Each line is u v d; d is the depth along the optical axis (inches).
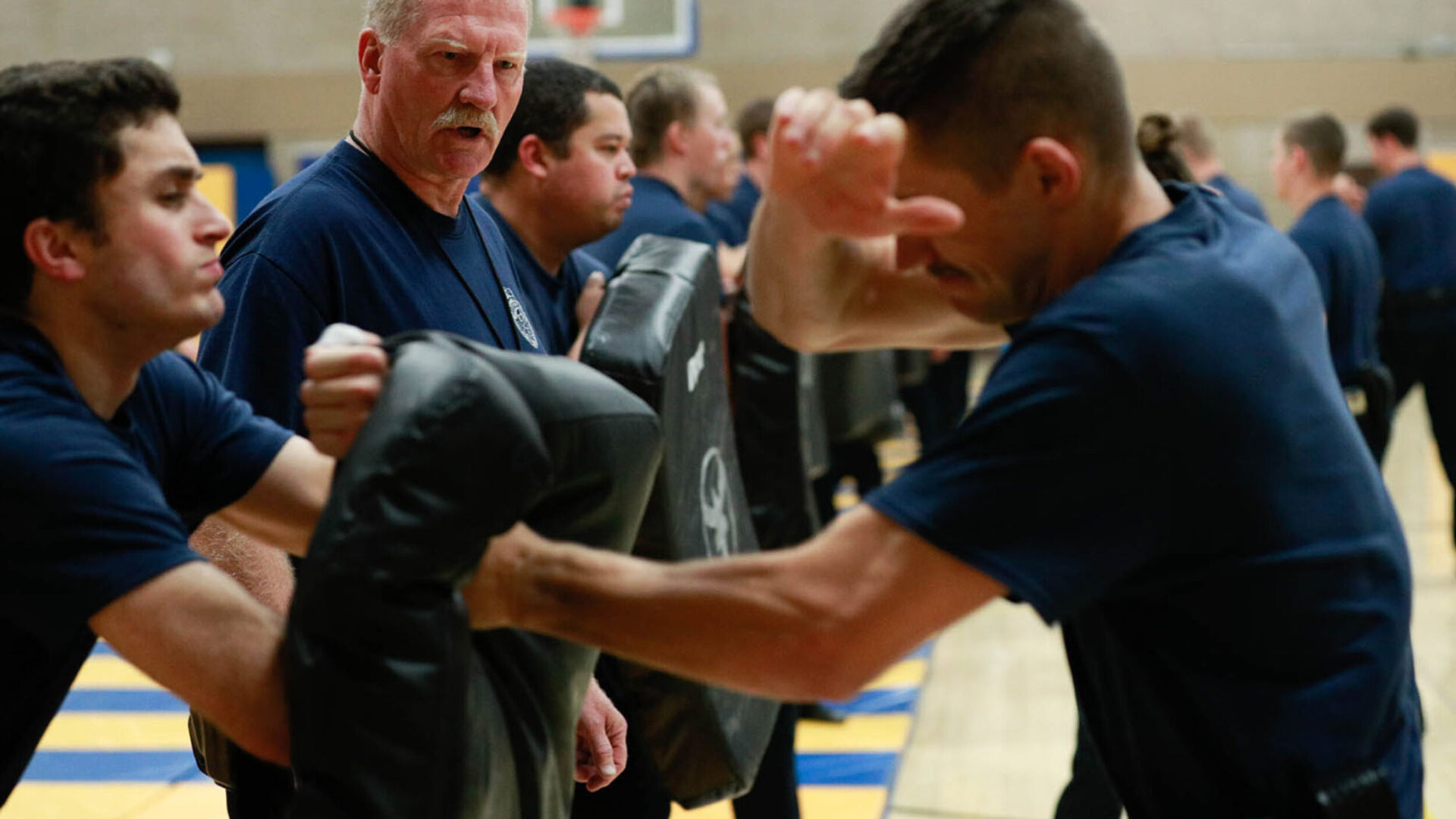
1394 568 50.3
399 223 75.4
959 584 45.0
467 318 76.6
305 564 44.1
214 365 71.5
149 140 47.6
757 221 59.1
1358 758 47.7
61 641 45.4
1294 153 198.4
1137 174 50.9
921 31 47.1
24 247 46.6
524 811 51.4
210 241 49.6
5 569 44.7
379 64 75.6
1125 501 45.2
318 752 43.6
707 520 73.9
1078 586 44.9
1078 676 53.3
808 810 137.2
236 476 57.0
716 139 140.8
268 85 494.0
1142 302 45.7
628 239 127.0
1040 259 49.4
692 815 136.6
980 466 45.1
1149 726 49.7
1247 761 47.8
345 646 43.4
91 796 138.9
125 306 47.8
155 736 157.6
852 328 61.6
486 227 82.8
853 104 44.7
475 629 48.8
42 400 45.9
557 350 95.0
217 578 46.8
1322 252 189.5
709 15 492.1
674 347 68.2
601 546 53.2
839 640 45.3
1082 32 47.4
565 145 93.7
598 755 70.2
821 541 46.5
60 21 490.6
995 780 145.2
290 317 70.5
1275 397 46.7
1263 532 46.6
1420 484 311.7
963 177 47.4
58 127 45.9
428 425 44.0
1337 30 478.6
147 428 53.8
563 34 476.4
